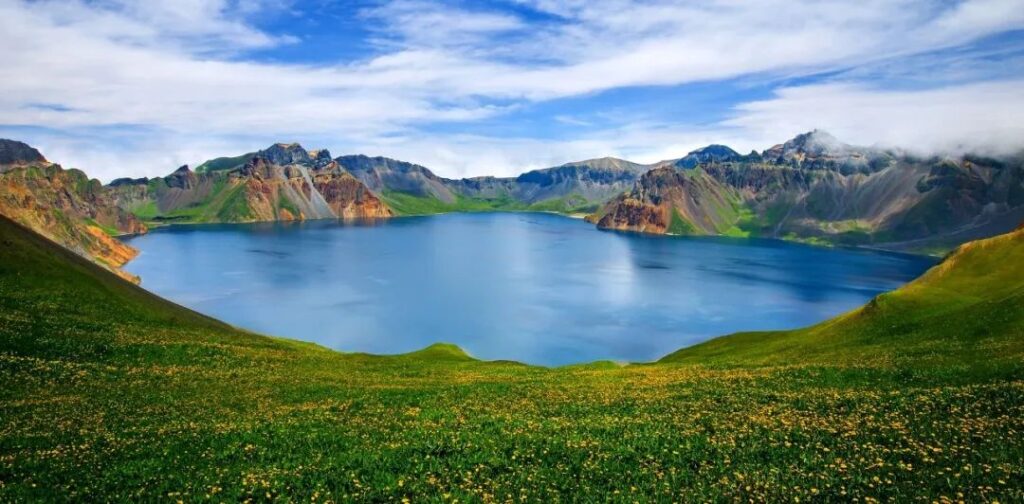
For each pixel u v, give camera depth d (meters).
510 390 48.00
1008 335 53.97
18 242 89.81
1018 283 84.94
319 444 28.16
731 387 43.84
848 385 41.78
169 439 29.08
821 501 18.19
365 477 22.22
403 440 28.62
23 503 19.30
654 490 19.95
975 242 101.50
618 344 172.12
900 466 20.48
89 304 78.81
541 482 21.27
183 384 49.19
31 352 52.06
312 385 52.19
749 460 22.92
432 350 101.88
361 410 38.84
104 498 19.98
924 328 67.38
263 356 68.75
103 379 47.66
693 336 182.50
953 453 21.41
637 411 35.22
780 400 36.25
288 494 20.69
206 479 22.05
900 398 32.47
